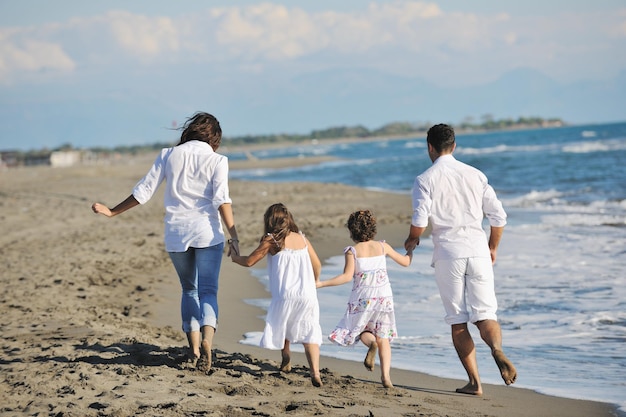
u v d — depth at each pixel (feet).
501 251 62.49
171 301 45.37
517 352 32.35
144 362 26.76
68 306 41.34
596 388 26.22
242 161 398.42
